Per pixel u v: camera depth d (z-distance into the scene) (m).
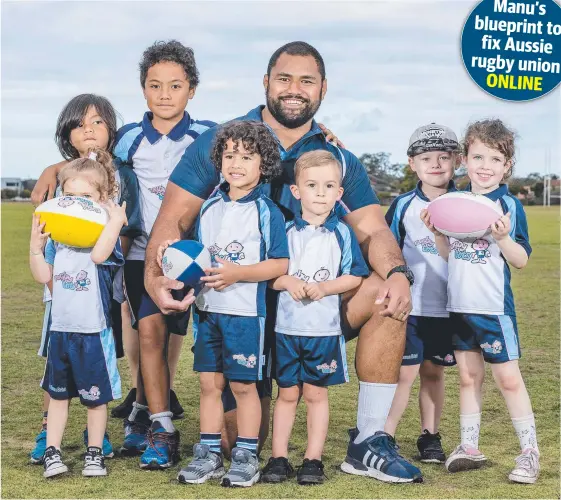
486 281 4.34
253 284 4.16
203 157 4.51
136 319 4.67
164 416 4.47
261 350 4.16
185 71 4.96
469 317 4.35
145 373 4.50
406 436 5.05
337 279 4.19
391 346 4.30
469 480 4.19
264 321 4.18
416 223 4.70
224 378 4.25
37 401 5.73
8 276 13.81
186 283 4.12
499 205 4.44
